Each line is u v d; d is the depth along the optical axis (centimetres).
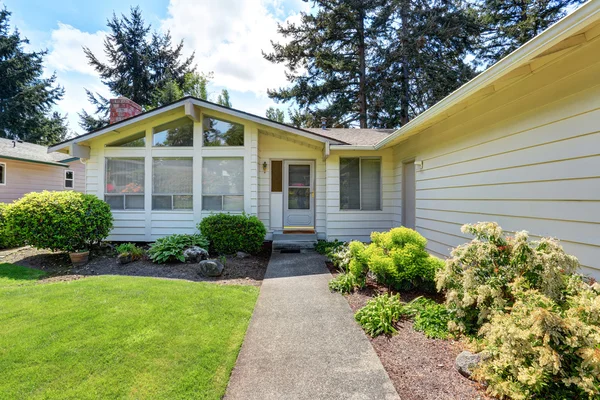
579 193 273
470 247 294
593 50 258
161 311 331
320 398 207
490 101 394
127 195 746
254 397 208
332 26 1460
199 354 254
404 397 205
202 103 692
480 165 416
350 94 1605
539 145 317
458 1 1463
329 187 778
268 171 817
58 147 693
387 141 645
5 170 1093
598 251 257
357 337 291
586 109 266
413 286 397
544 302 207
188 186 743
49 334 278
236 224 646
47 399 198
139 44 2383
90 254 637
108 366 233
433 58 1404
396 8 1407
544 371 187
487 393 200
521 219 342
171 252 566
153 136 744
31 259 622
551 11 1319
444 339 276
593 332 185
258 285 455
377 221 788
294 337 292
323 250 696
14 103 2122
